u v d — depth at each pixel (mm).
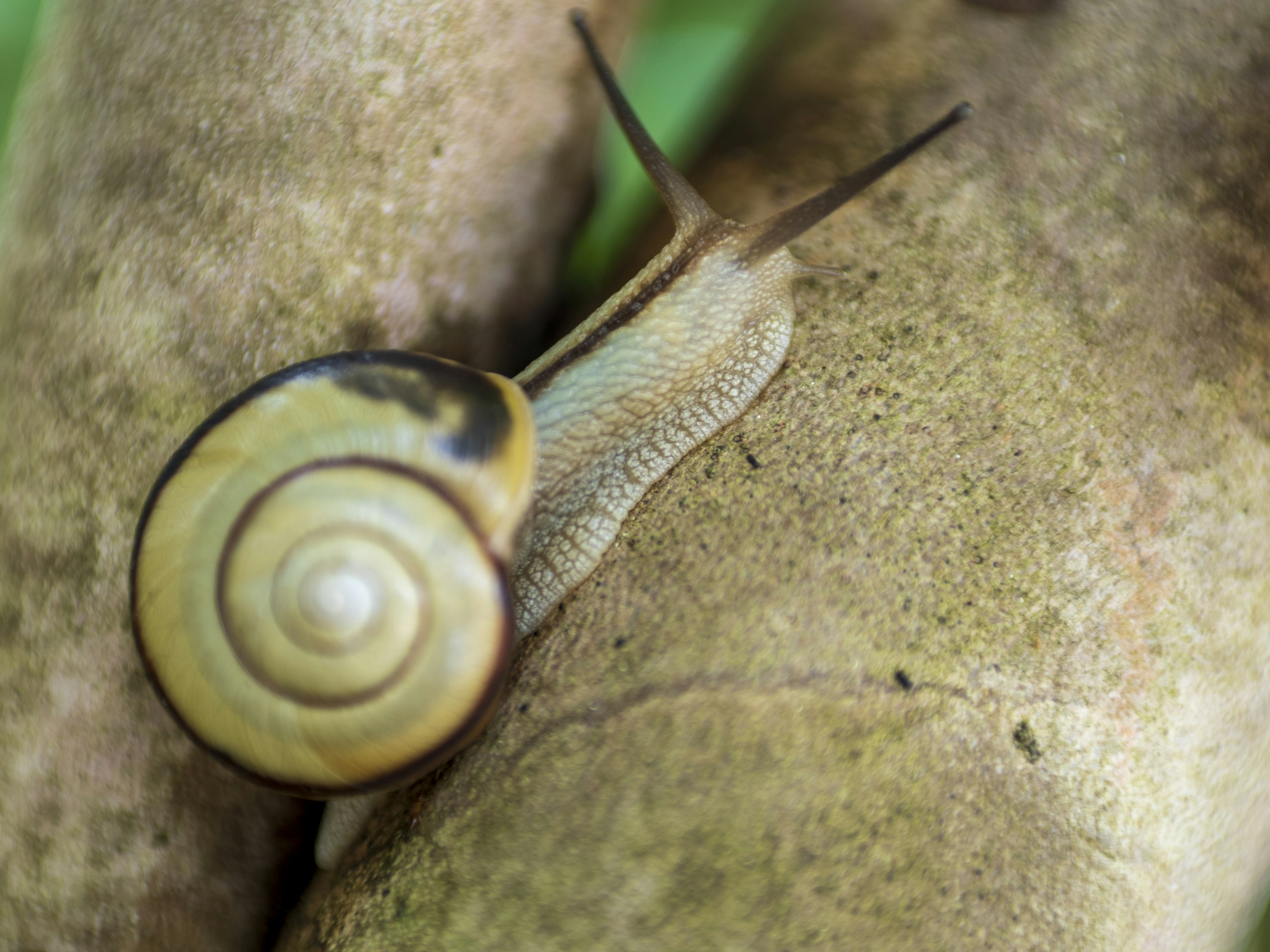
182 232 130
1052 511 125
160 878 130
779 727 123
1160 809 123
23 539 131
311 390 125
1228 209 130
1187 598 124
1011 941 121
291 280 131
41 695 130
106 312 130
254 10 131
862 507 126
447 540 124
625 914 121
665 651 125
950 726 123
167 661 123
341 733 123
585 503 130
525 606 129
